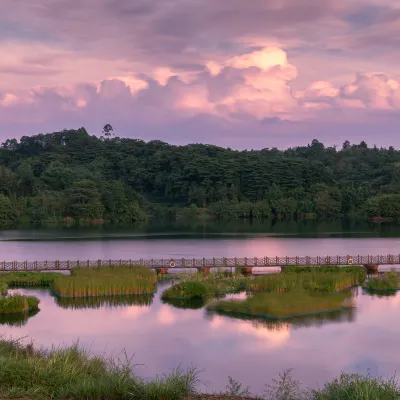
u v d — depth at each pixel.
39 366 21.11
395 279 61.44
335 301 49.56
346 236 138.25
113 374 20.88
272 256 97.62
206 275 66.31
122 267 67.19
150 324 44.41
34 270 69.50
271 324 44.09
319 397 21.89
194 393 22.11
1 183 191.12
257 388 29.17
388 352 36.44
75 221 182.12
